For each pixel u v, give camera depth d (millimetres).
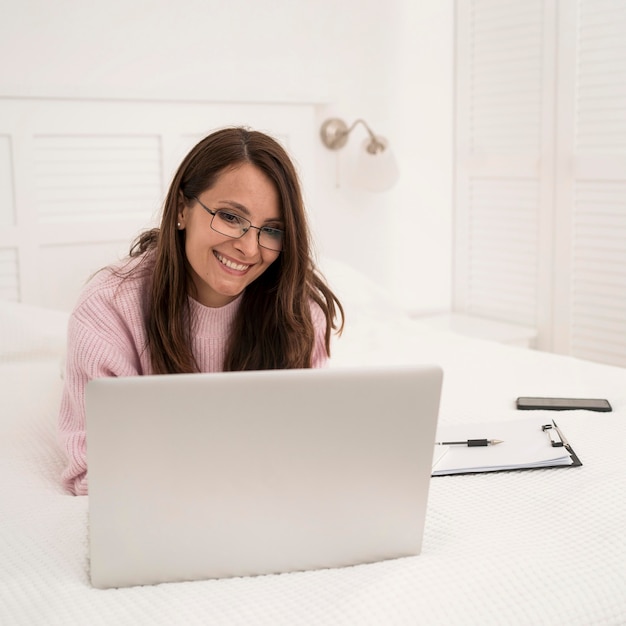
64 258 2658
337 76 3143
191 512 1067
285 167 1383
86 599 1062
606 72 2936
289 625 1003
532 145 3221
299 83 3061
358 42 3174
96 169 2672
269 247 1403
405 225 3418
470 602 1061
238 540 1096
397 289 3447
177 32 2795
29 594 1079
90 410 1002
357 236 3293
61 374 2016
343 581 1094
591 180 3037
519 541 1208
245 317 1549
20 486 1444
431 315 3559
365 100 3225
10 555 1188
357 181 3125
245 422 1025
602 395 1892
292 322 1499
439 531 1249
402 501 1113
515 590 1089
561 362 2201
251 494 1068
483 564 1137
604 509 1301
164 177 2787
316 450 1055
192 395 1006
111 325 1452
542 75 3143
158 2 2750
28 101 2535
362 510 1108
